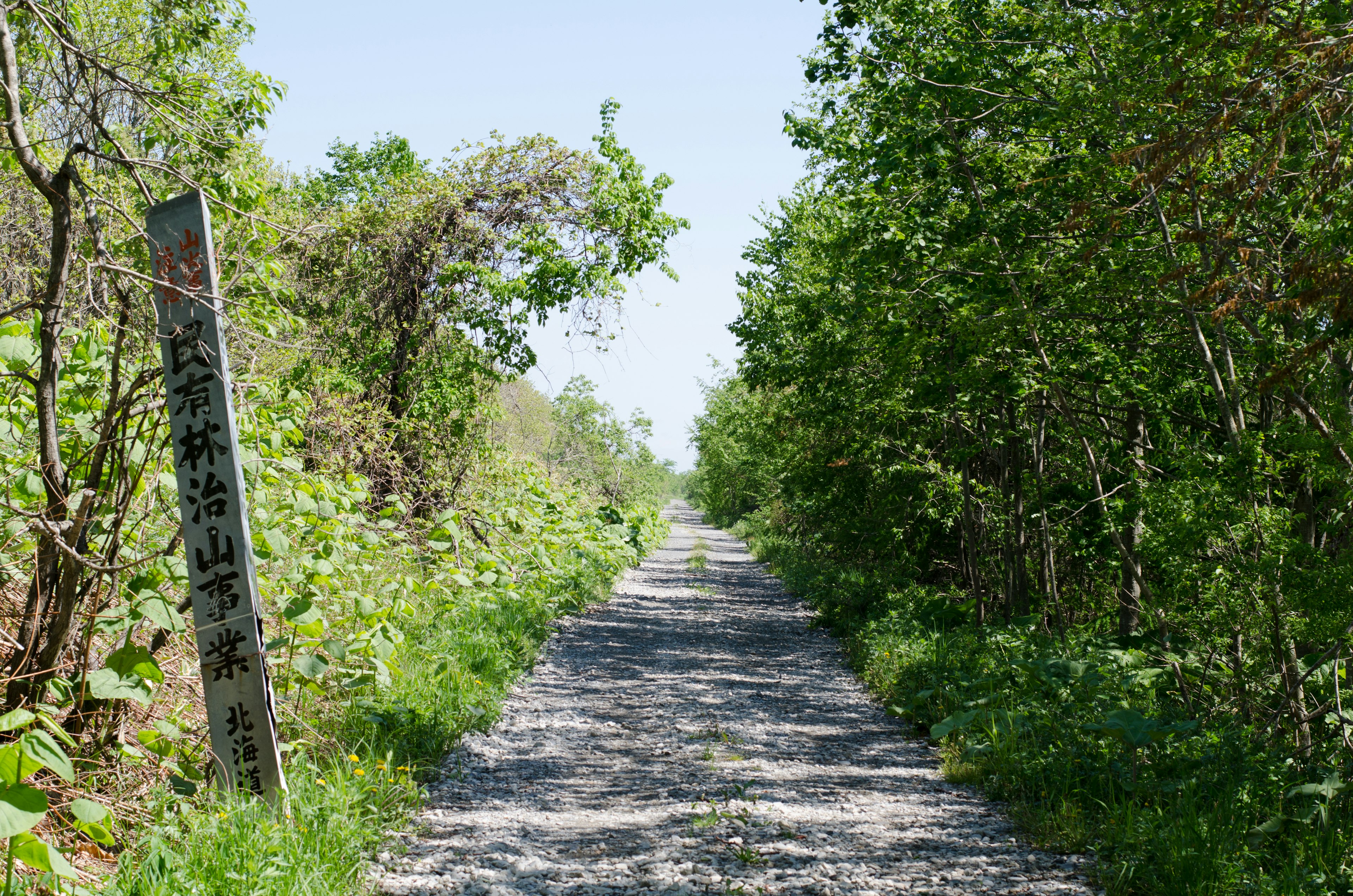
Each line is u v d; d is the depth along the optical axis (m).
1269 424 9.48
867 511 18.56
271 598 6.21
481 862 5.00
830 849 5.27
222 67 9.56
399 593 8.88
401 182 14.62
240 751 4.93
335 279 14.05
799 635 15.75
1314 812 5.19
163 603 4.74
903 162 10.37
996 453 16.03
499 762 7.23
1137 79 7.96
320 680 6.77
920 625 12.77
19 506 5.08
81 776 4.77
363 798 5.38
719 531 60.72
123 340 4.84
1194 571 7.91
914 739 8.56
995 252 9.80
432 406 14.14
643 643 13.93
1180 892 4.44
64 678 4.68
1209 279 7.86
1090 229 9.04
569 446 33.16
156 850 3.94
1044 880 4.80
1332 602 6.71
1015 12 9.66
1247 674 8.05
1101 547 12.49
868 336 13.12
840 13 10.38
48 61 5.41
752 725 8.86
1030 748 6.91
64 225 4.51
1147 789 5.86
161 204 4.90
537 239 14.66
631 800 6.36
